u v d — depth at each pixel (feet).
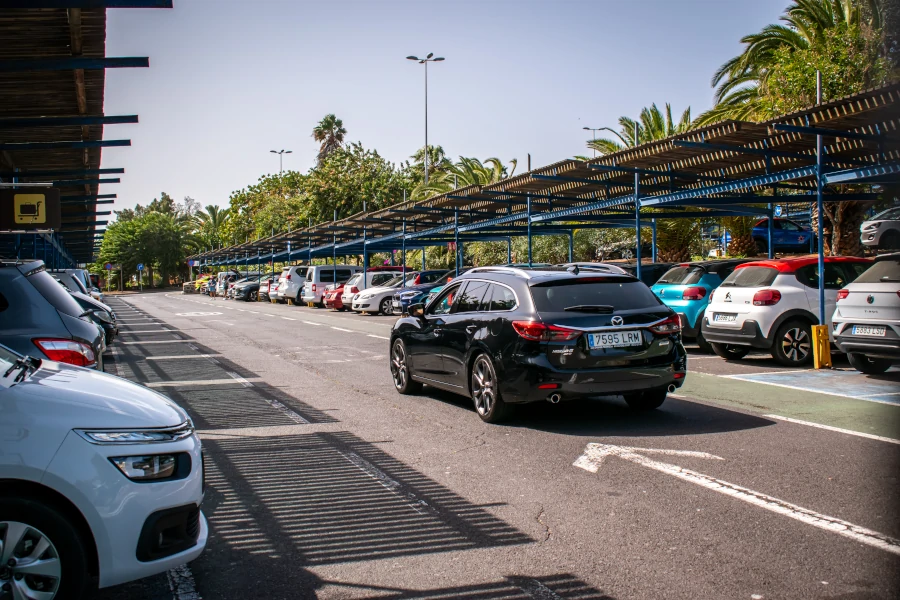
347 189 173.06
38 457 10.64
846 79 54.39
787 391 30.12
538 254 106.83
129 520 11.09
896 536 14.12
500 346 24.63
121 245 275.59
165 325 79.25
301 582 12.85
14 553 10.53
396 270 106.11
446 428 24.85
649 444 21.81
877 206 62.90
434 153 225.97
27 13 25.41
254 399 31.37
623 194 64.69
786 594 11.76
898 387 30.50
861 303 30.83
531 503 16.72
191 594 12.46
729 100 71.56
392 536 14.94
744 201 53.47
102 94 35.83
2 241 67.87
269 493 17.95
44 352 20.33
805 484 17.49
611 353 23.77
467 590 12.32
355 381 36.32
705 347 43.86
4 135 43.83
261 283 144.77
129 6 22.72
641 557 13.47
